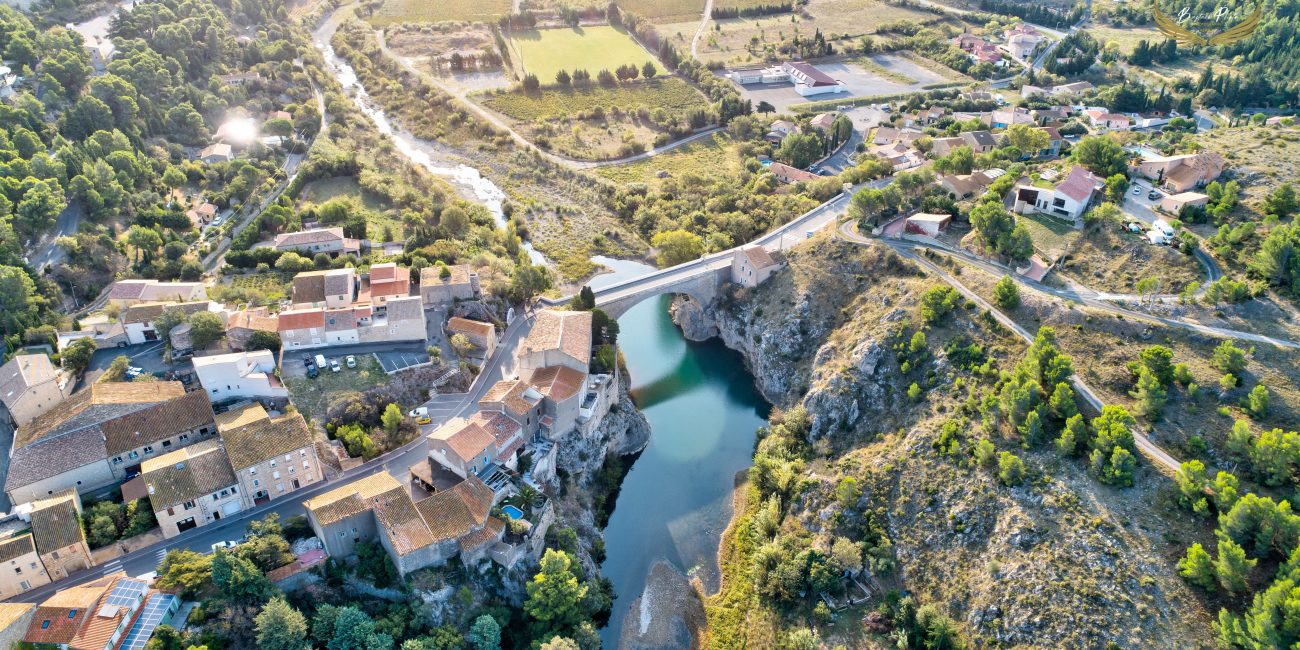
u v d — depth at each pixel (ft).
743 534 502.38
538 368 530.68
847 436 531.50
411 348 556.51
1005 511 428.97
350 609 379.96
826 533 471.62
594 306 616.80
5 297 513.86
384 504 413.18
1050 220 624.18
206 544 409.28
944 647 401.29
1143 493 409.08
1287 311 487.20
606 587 465.47
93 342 510.17
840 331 599.16
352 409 495.00
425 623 397.19
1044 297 537.65
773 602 447.01
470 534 419.33
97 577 388.37
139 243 623.36
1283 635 325.62
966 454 464.65
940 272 596.29
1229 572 355.77
